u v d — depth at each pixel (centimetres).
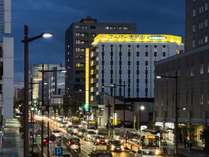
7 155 6500
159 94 12150
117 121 14525
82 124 16262
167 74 11550
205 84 9356
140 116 14738
